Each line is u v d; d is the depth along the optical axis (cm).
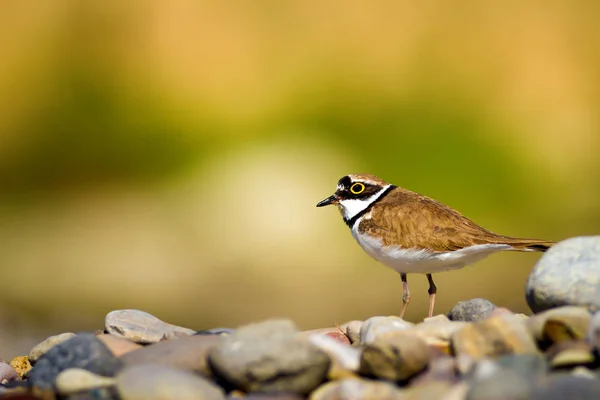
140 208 1716
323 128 1845
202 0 1955
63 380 429
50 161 1906
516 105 1855
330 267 1453
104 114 1931
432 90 1875
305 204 1630
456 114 1841
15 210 1781
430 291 674
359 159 1781
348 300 1370
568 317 430
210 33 1948
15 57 1977
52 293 1415
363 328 516
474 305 568
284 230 1575
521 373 388
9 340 1295
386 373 423
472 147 1788
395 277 1403
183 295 1401
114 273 1480
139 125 1906
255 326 436
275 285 1443
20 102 1973
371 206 684
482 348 433
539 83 1864
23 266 1500
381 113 1855
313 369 417
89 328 1335
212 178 1759
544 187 1747
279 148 1803
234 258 1521
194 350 453
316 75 1908
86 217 1700
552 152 1788
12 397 436
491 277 1381
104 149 1898
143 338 535
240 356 417
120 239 1599
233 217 1617
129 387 401
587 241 483
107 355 453
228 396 421
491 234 646
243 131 1866
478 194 1727
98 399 420
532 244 631
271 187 1683
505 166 1761
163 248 1554
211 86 1919
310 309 1341
